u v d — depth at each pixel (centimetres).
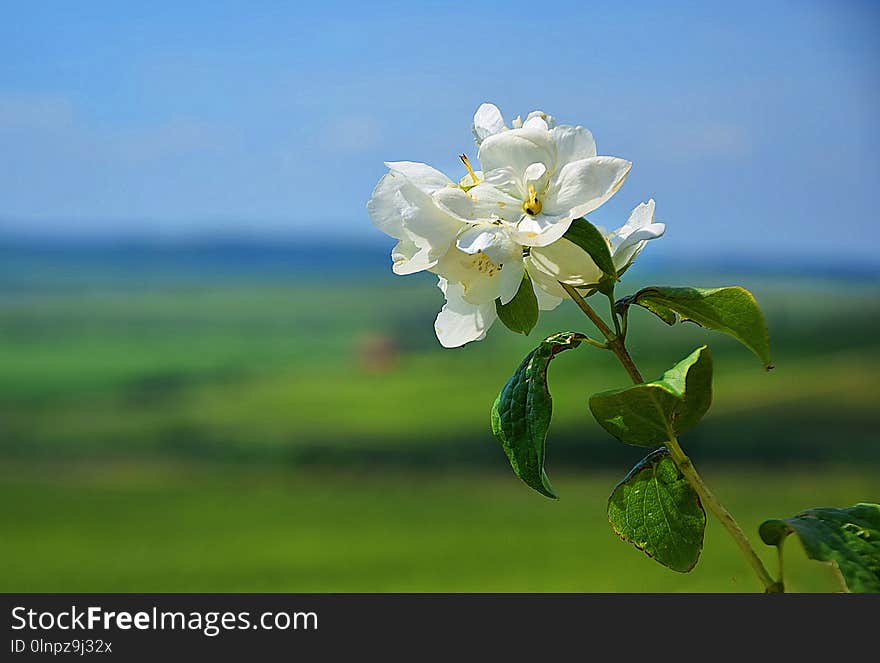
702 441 2372
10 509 2272
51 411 3047
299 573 1680
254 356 3566
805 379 2569
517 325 115
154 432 2878
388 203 118
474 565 1614
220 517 2194
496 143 112
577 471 2319
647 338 2675
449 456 2555
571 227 109
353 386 3228
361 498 2306
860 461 2205
